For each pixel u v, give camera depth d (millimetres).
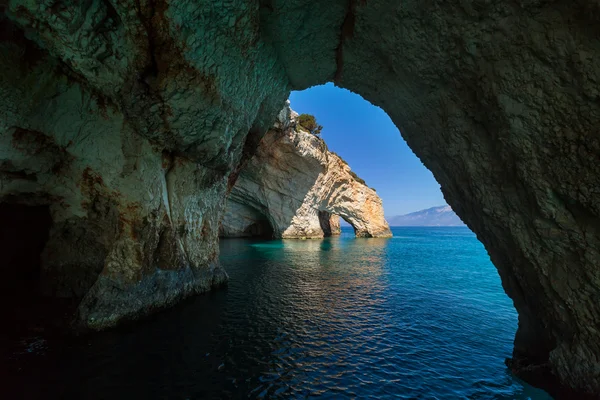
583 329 5281
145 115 9320
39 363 7113
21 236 12227
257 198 44469
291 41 9984
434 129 8039
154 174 10773
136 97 8742
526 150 5332
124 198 10281
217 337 9148
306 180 45000
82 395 6043
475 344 9234
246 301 13047
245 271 19984
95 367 7094
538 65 4797
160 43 7961
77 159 9992
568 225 5078
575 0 4062
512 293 7777
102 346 8195
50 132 9172
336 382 6906
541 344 7059
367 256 29859
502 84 5395
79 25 7039
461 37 5816
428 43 6566
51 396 5953
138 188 10383
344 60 9625
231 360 7754
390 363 7891
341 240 49781
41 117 8867
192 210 13398
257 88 11867
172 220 12195
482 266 24969
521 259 6477
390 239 57344
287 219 46344
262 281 17094
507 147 5699
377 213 60250
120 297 10000
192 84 9148
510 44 5086
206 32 8289
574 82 4414
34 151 9164
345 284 16969
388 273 20797
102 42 7547
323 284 16797
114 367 7133
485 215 7094
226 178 15414
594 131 4340
